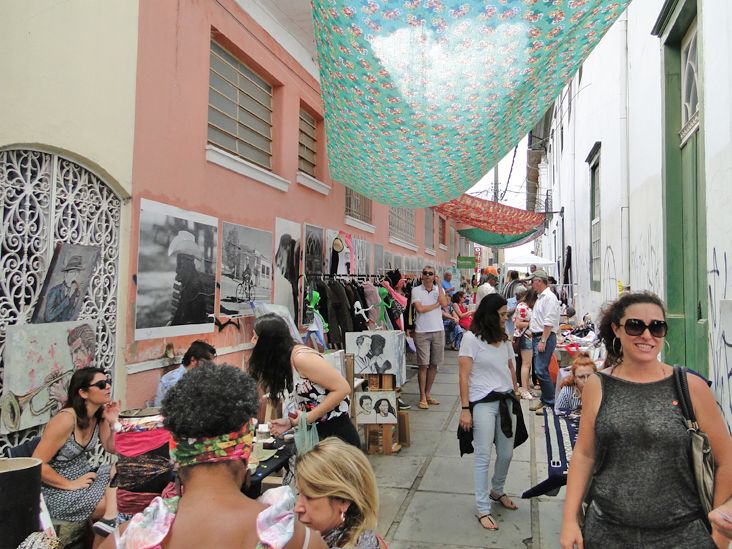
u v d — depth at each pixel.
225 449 1.50
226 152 5.64
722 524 2.05
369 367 6.12
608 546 2.29
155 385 4.64
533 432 6.86
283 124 7.12
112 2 4.16
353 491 2.23
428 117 4.64
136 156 4.42
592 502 2.40
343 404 3.77
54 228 3.72
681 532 2.22
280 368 3.59
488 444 4.39
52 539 2.15
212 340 5.47
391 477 5.37
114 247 4.26
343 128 5.33
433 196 6.59
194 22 5.21
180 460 1.52
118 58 4.22
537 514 4.51
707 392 2.27
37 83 3.53
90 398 3.34
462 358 4.55
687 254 5.06
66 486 3.22
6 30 3.32
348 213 9.75
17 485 2.05
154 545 1.39
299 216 7.60
